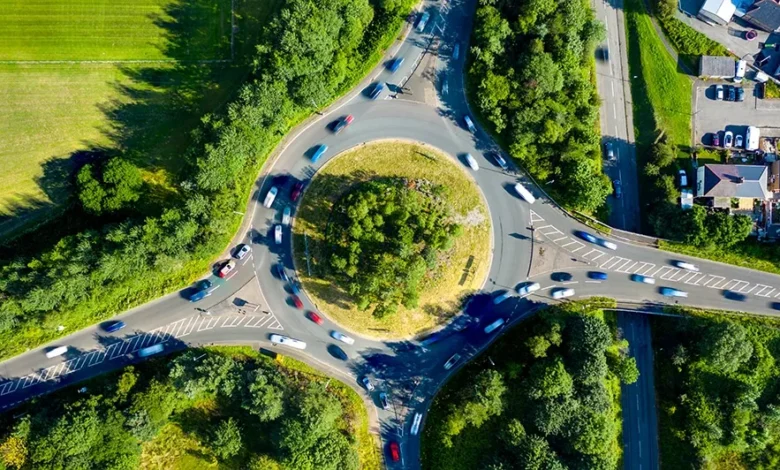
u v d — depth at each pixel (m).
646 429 94.00
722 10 92.75
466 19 93.38
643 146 94.75
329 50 85.12
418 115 92.94
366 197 86.19
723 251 92.38
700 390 91.06
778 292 92.38
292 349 91.75
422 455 91.00
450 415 87.44
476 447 89.44
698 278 92.75
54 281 81.75
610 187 91.38
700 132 94.50
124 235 83.06
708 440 89.38
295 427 83.00
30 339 89.44
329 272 90.19
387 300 85.25
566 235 93.00
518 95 89.38
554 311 91.25
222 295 91.50
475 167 92.56
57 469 80.62
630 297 92.81
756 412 90.19
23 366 89.88
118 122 91.88
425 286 90.50
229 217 85.06
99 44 92.06
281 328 91.81
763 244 92.75
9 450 81.25
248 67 91.12
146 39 92.25
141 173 90.88
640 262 93.00
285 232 91.31
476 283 91.94
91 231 84.81
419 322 91.19
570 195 90.50
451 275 91.06
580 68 93.38
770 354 90.94
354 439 88.62
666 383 93.19
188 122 92.00
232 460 89.31
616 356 90.38
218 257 91.31
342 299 90.81
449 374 91.44
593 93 93.50
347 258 84.75
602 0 95.19
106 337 90.69
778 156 93.94
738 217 88.62
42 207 90.75
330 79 86.06
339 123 91.88
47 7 92.31
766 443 89.88
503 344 91.25
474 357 91.31
